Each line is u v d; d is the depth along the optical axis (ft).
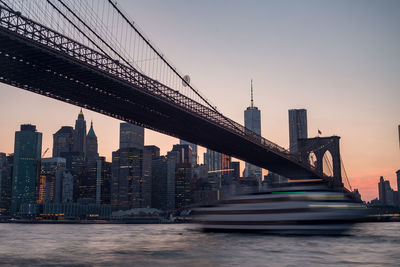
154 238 283.18
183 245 201.57
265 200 211.20
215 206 228.63
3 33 187.01
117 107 290.97
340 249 174.19
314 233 201.87
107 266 138.62
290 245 183.01
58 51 211.82
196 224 237.86
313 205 203.51
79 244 234.58
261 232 209.56
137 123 328.08
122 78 251.39
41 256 169.37
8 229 517.55
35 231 443.73
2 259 159.53
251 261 145.28
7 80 240.12
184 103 311.47
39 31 203.82
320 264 138.10
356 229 221.05
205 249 181.37
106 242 248.73
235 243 191.52
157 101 284.00
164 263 144.15
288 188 208.85
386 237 250.98
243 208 217.15
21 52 205.98
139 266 138.10
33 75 233.55
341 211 208.44
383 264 138.41
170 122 331.77
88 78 241.76
